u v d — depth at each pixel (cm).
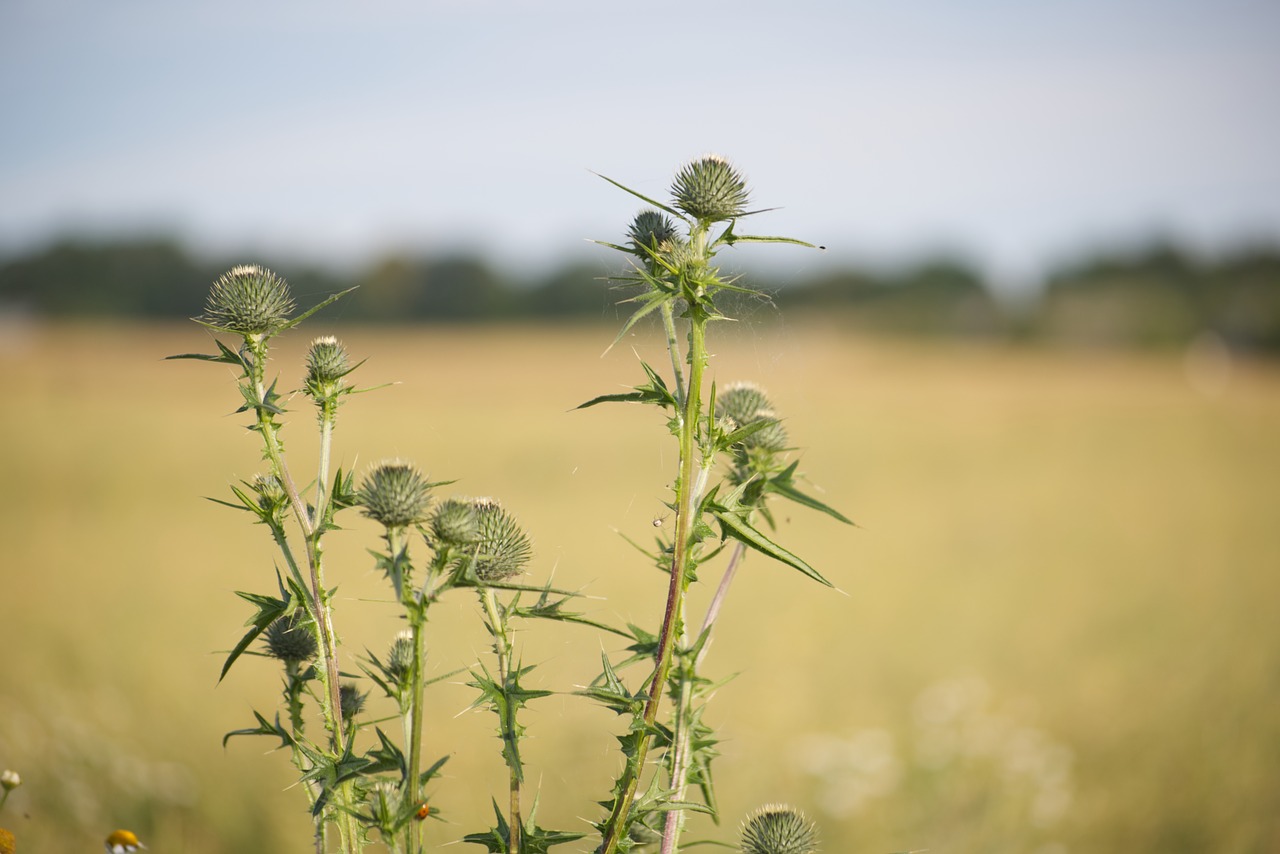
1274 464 3466
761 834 290
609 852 246
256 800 716
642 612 1083
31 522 2173
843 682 1044
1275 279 12088
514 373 6850
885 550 1886
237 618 1288
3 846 298
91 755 725
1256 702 985
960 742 848
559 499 2211
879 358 9356
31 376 6631
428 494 244
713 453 266
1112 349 11219
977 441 4044
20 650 1098
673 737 266
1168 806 766
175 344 8650
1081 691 1045
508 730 249
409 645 265
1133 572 1705
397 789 254
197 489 2653
